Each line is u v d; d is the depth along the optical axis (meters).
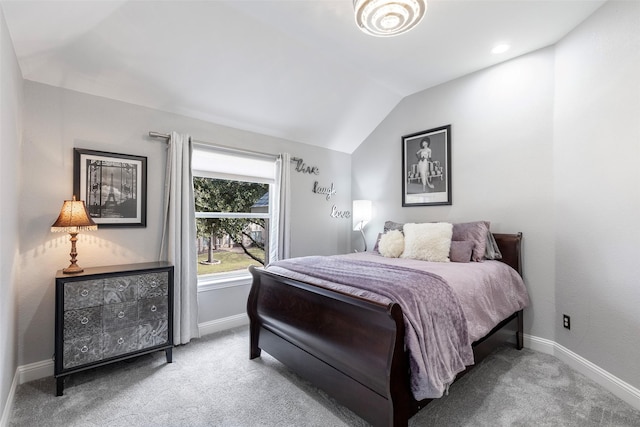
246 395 1.98
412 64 3.01
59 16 1.79
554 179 2.58
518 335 2.67
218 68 2.64
